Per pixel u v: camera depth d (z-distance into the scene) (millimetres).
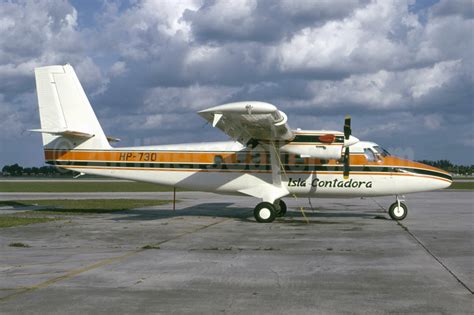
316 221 18016
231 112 14695
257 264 9547
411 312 6336
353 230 15188
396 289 7527
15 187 55281
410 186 18062
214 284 7898
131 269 9078
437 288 7574
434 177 18016
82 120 19453
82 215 20656
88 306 6645
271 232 14711
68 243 12477
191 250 11297
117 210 23297
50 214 21109
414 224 16875
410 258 10156
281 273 8711
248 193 18609
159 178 19250
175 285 7824
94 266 9359
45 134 19641
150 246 11789
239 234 14250
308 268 9148
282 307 6578
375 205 26375
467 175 108188
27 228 15773
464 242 12461
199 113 14992
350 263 9625
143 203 28125
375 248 11516
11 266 9375
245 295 7211
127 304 6738
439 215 20297
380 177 18078
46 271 8898
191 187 19219
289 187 18438
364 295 7184
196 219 18844
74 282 8023
